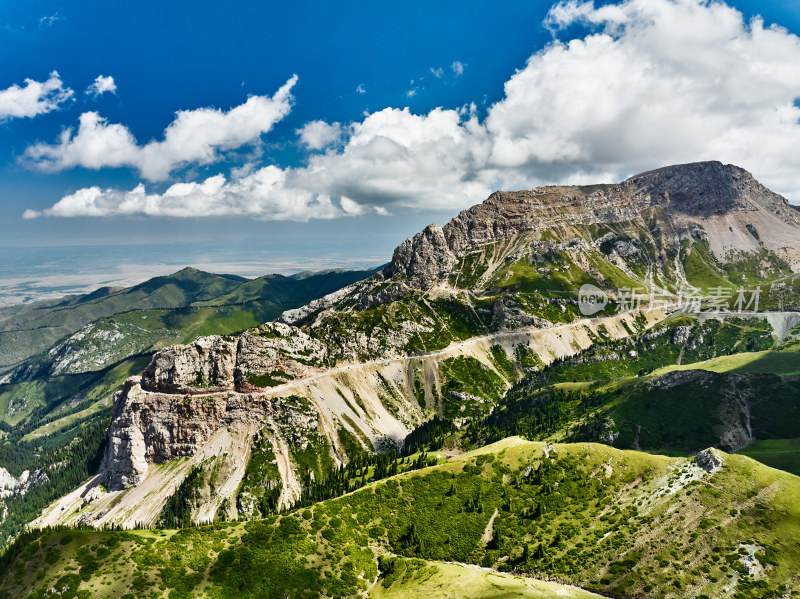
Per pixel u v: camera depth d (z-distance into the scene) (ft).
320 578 472.44
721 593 378.32
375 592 456.45
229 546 506.48
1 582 452.35
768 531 414.21
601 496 519.19
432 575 449.48
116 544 488.02
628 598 396.98
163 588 447.01
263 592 456.04
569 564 445.37
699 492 468.75
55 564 461.78
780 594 366.22
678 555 418.10
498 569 466.29
